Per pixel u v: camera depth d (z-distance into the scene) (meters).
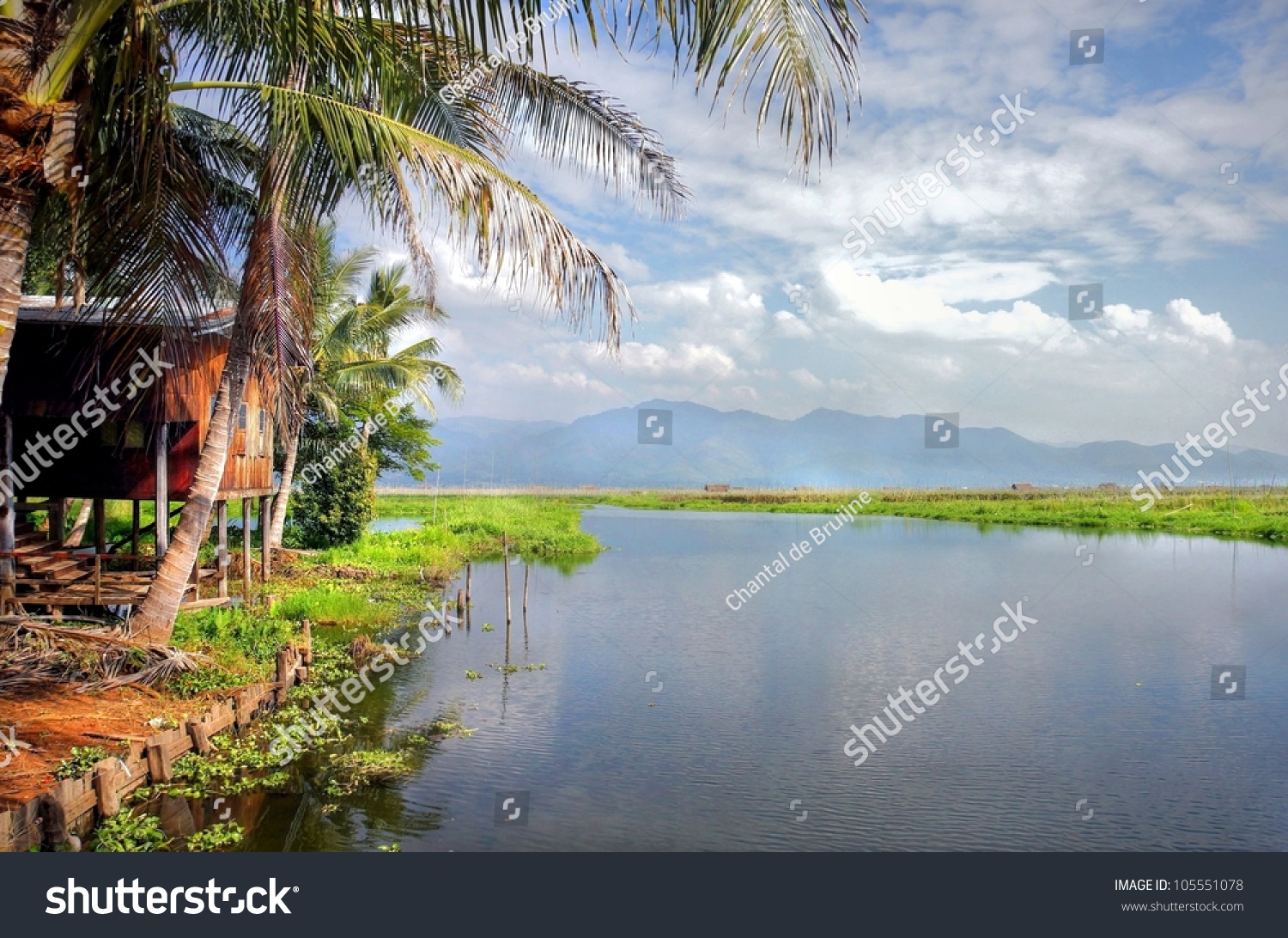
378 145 10.09
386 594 24.23
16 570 14.96
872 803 10.03
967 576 29.20
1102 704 14.12
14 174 7.88
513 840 8.85
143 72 9.05
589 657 17.47
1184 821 9.59
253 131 10.88
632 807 9.80
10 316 8.73
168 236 10.42
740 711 13.64
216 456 13.02
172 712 11.06
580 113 11.68
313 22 8.78
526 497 75.38
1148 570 30.05
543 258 10.47
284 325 11.80
